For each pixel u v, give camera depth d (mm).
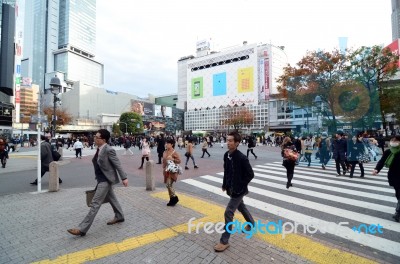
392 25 87125
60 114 50656
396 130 29594
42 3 125500
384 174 9930
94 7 142250
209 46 132375
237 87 107812
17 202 6000
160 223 4496
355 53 19141
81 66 129750
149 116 101812
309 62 19375
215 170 11336
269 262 3148
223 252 3410
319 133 16922
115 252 3443
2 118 28609
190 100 126438
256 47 102062
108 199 4441
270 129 74250
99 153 4203
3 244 3740
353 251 3447
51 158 8398
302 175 9805
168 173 5535
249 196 6539
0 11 26578
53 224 4523
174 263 3141
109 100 104938
